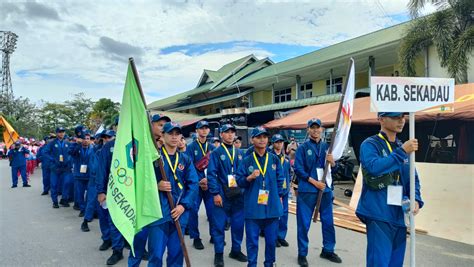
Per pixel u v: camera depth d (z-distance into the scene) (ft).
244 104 97.04
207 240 21.16
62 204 32.30
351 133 46.34
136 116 12.16
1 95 166.91
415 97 10.69
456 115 28.37
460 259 16.98
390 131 11.03
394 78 10.52
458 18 40.27
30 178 57.82
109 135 20.89
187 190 13.24
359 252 18.21
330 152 17.11
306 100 62.08
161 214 11.63
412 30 44.37
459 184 21.66
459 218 20.67
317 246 19.39
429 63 45.14
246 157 14.84
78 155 27.48
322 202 17.22
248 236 14.42
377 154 10.64
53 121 165.58
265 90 96.37
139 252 14.02
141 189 11.89
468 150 32.96
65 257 17.78
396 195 10.55
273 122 53.83
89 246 19.66
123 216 11.77
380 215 10.57
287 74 74.08
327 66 66.33
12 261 17.15
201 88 119.85
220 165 17.71
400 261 10.94
